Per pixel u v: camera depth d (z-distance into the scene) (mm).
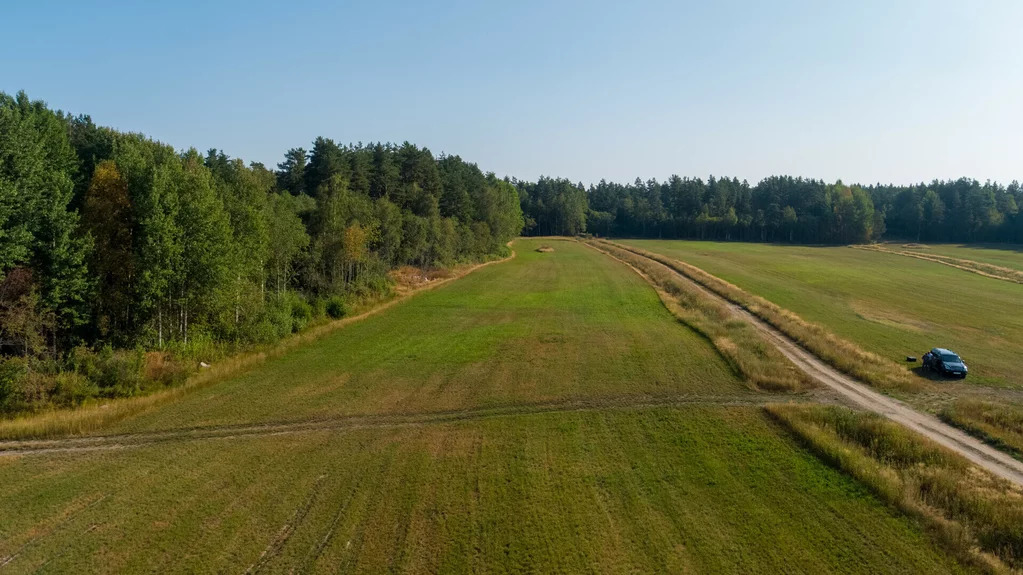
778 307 57531
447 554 16828
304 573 15906
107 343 36094
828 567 16172
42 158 34969
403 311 57875
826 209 172875
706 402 30312
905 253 124938
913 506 18859
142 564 16312
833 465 22609
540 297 67250
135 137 45531
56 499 20000
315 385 33531
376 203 77250
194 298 39219
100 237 36625
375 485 21109
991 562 16031
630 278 85125
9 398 28219
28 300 31141
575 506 19578
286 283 55500
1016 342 45312
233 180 49500
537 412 29078
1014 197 186250
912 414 29203
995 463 23344
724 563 16375
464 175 142000
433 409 29594
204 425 27266
